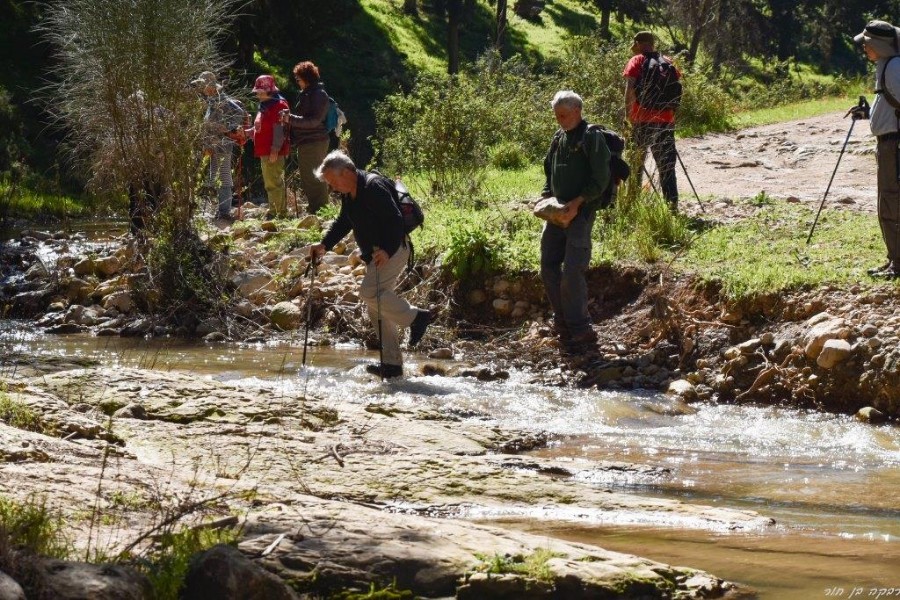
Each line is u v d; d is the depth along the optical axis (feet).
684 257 38.60
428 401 30.09
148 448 23.09
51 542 14.84
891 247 33.91
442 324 39.40
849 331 30.86
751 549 17.95
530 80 81.61
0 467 18.63
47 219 69.51
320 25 130.82
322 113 54.19
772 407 30.91
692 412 30.25
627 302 37.50
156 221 44.70
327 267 43.70
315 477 21.80
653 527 19.47
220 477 20.90
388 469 22.40
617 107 65.87
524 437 26.48
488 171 63.98
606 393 32.19
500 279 39.73
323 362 35.42
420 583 15.39
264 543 16.01
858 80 146.20
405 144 62.75
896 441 26.96
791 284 33.88
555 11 218.18
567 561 15.80
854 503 21.42
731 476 23.66
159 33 43.65
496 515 20.30
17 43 118.11
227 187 55.42
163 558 14.40
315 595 15.11
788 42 244.83
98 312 42.86
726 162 64.13
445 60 175.11
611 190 34.40
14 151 93.04
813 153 67.67
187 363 35.06
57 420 23.39
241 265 44.29
